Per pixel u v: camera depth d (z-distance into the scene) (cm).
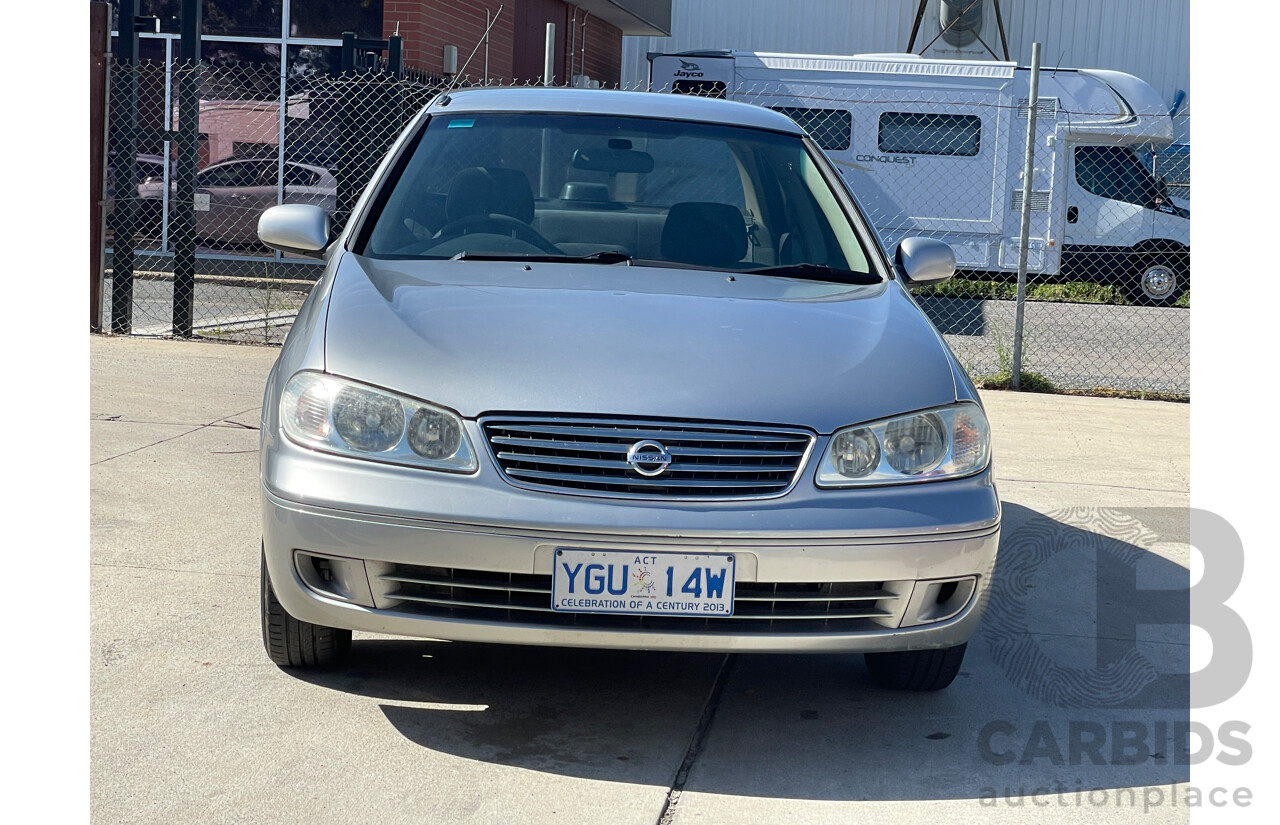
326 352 319
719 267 398
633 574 294
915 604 311
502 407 301
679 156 434
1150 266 1648
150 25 955
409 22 1388
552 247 398
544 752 313
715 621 302
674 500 297
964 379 340
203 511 507
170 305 1148
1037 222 1639
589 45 1958
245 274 1391
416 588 304
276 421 319
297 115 1486
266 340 973
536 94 464
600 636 298
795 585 304
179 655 360
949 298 1567
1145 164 1684
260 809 277
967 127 1630
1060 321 1395
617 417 301
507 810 282
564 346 317
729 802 292
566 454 300
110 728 312
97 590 409
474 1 1508
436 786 292
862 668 385
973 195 1638
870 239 424
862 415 312
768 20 2417
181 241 962
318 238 404
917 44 2395
